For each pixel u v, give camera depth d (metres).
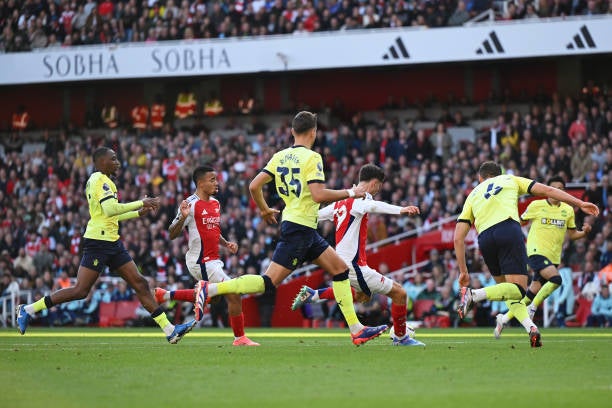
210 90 92.06
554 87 82.88
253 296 61.53
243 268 62.91
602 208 60.72
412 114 83.38
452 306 56.00
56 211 74.81
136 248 67.25
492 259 28.27
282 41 76.62
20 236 74.38
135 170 76.75
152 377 19.55
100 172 29.95
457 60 72.50
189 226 31.53
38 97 96.31
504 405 15.36
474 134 75.06
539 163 64.75
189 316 60.91
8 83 81.69
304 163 25.16
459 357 24.20
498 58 71.44
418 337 38.66
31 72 81.38
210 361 23.12
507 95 80.06
